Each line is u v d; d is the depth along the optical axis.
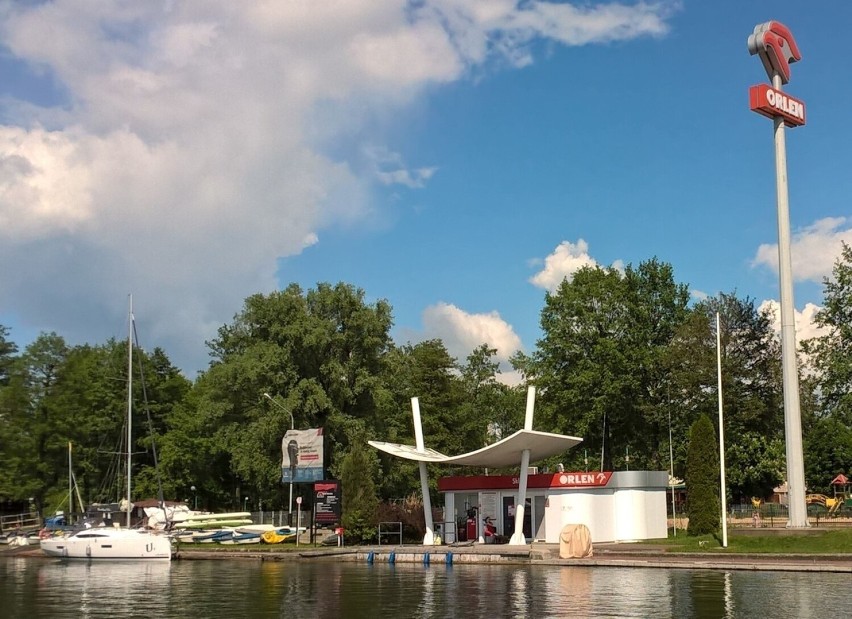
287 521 57.28
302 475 50.34
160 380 83.31
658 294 71.50
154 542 45.62
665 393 66.50
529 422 44.53
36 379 79.62
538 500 46.62
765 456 60.22
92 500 76.06
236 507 82.12
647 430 68.19
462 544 45.38
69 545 46.75
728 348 64.38
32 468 76.38
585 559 34.97
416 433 48.69
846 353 54.41
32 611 22.98
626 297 67.94
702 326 63.81
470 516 48.09
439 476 75.94
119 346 80.75
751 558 33.31
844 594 22.95
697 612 19.66
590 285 67.44
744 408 61.25
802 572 29.67
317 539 54.12
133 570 38.97
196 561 44.81
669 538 44.31
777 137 43.78
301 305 65.88
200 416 67.25
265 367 61.91
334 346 65.75
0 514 79.12
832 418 55.91
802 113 44.88
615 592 24.14
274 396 62.66
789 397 40.94
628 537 45.53
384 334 68.44
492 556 37.62
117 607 23.58
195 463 78.75
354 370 65.81
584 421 65.06
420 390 77.50
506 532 47.06
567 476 45.19
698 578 27.97
